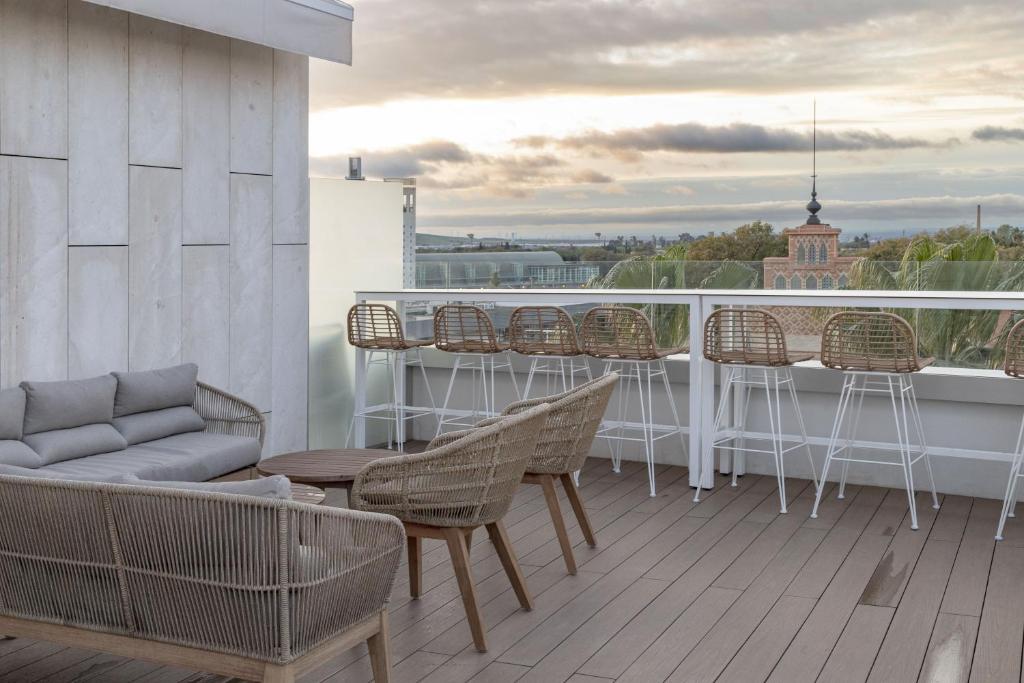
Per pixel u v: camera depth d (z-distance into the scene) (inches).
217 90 236.7
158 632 121.3
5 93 191.3
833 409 257.4
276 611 113.9
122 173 215.0
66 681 139.4
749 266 282.7
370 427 305.7
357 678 140.1
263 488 116.5
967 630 157.8
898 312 246.2
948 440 245.3
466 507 150.7
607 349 255.0
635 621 161.6
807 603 169.8
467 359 305.3
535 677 140.3
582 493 247.6
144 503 117.0
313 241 283.4
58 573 125.4
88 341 209.2
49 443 187.5
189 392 219.9
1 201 191.6
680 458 279.3
